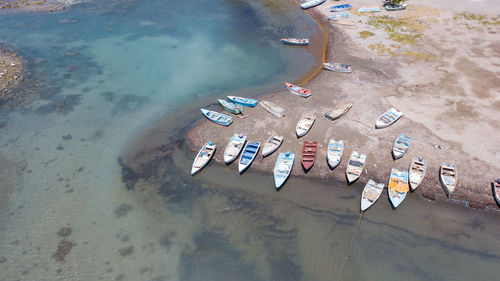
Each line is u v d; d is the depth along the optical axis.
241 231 36.41
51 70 65.00
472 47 67.06
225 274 32.72
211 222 37.38
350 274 32.41
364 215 37.66
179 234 36.28
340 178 41.81
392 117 49.16
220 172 43.44
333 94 56.03
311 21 84.50
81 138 49.31
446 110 50.75
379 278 32.09
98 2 96.62
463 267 32.84
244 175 42.88
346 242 35.06
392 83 57.78
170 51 72.12
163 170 44.06
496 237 35.34
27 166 44.50
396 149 43.62
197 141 48.19
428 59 63.81
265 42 75.88
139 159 45.84
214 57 70.00
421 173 40.84
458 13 81.19
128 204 39.56
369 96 54.91
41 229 36.75
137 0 98.19
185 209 38.88
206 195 40.50
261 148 46.16
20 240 35.66
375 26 77.50
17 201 39.84
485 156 42.91
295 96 56.38
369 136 46.72
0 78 61.62
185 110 54.84
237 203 39.41
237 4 95.88
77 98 57.47
